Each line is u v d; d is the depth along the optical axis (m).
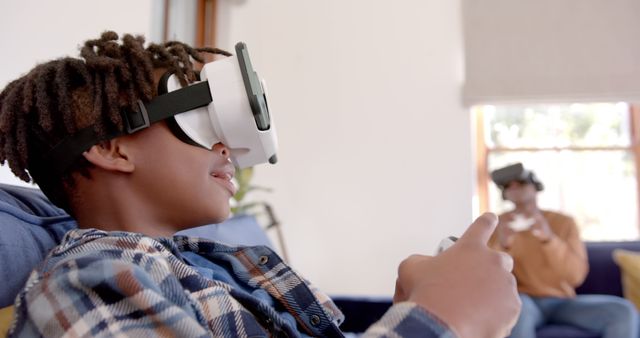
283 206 3.09
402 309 0.39
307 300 0.64
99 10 1.56
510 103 2.87
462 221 2.94
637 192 3.18
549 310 2.09
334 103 3.09
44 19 1.30
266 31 3.16
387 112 3.04
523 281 2.13
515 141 3.22
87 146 0.56
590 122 3.22
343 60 3.10
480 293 0.40
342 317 0.74
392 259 2.99
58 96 0.57
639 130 3.18
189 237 0.70
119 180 0.57
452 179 2.96
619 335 1.90
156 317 0.41
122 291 0.41
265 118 0.58
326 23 3.13
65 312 0.41
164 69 0.59
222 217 0.61
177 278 0.49
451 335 0.37
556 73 2.84
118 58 0.58
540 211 2.29
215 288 0.50
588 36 2.83
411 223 2.98
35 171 0.61
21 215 0.66
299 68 3.13
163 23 2.21
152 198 0.58
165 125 0.57
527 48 2.87
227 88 0.57
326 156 3.08
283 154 3.11
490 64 2.89
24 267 0.60
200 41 2.75
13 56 1.19
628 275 2.18
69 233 0.55
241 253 0.69
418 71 3.03
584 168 3.22
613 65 2.79
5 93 0.62
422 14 3.04
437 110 2.99
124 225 0.58
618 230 3.20
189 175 0.57
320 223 3.06
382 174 3.03
